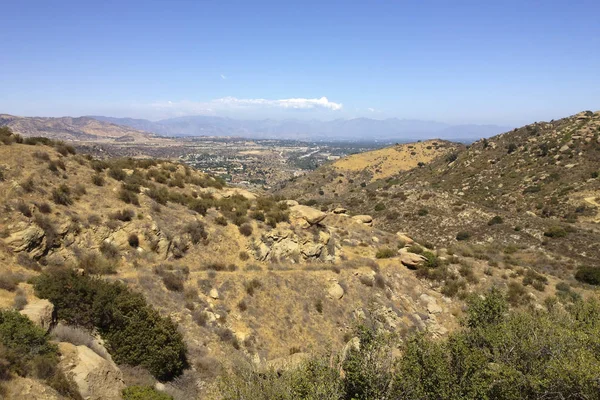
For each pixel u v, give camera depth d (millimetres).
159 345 17141
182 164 45125
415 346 15648
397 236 44250
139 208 28141
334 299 28891
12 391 10305
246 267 28594
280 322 25078
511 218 59875
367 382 13531
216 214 33188
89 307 16953
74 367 12602
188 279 25062
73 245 22562
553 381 14352
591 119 104750
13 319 12844
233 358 20406
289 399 12484
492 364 16703
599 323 19938
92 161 32344
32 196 23156
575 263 43594
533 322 19547
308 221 35312
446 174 114750
